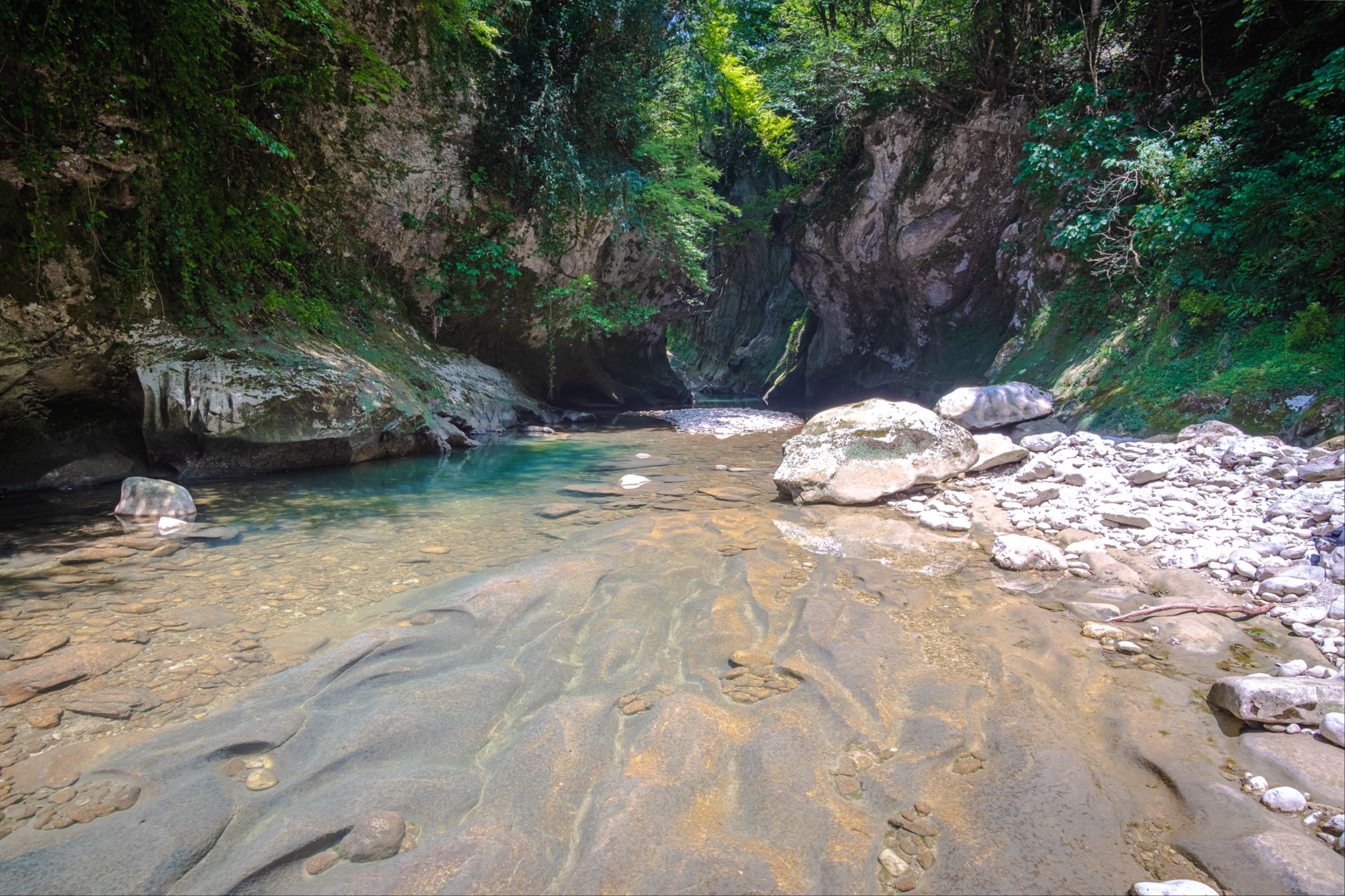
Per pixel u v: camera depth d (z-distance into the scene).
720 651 3.36
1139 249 10.90
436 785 2.32
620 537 5.34
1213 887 1.87
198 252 7.85
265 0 8.44
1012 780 2.34
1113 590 4.28
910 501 6.70
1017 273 15.22
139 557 4.75
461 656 3.27
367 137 11.22
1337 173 7.52
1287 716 2.64
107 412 7.21
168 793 2.24
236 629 3.58
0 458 6.65
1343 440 6.18
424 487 7.47
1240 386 8.11
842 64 16.36
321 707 2.79
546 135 13.29
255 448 7.79
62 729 2.60
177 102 7.51
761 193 28.97
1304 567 4.12
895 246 18.61
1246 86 9.89
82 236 6.70
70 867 1.90
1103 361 10.72
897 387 20.02
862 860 1.98
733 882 1.88
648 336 22.30
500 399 13.62
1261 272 8.77
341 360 9.15
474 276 13.34
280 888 1.86
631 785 2.28
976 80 16.16
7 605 3.82
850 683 3.03
